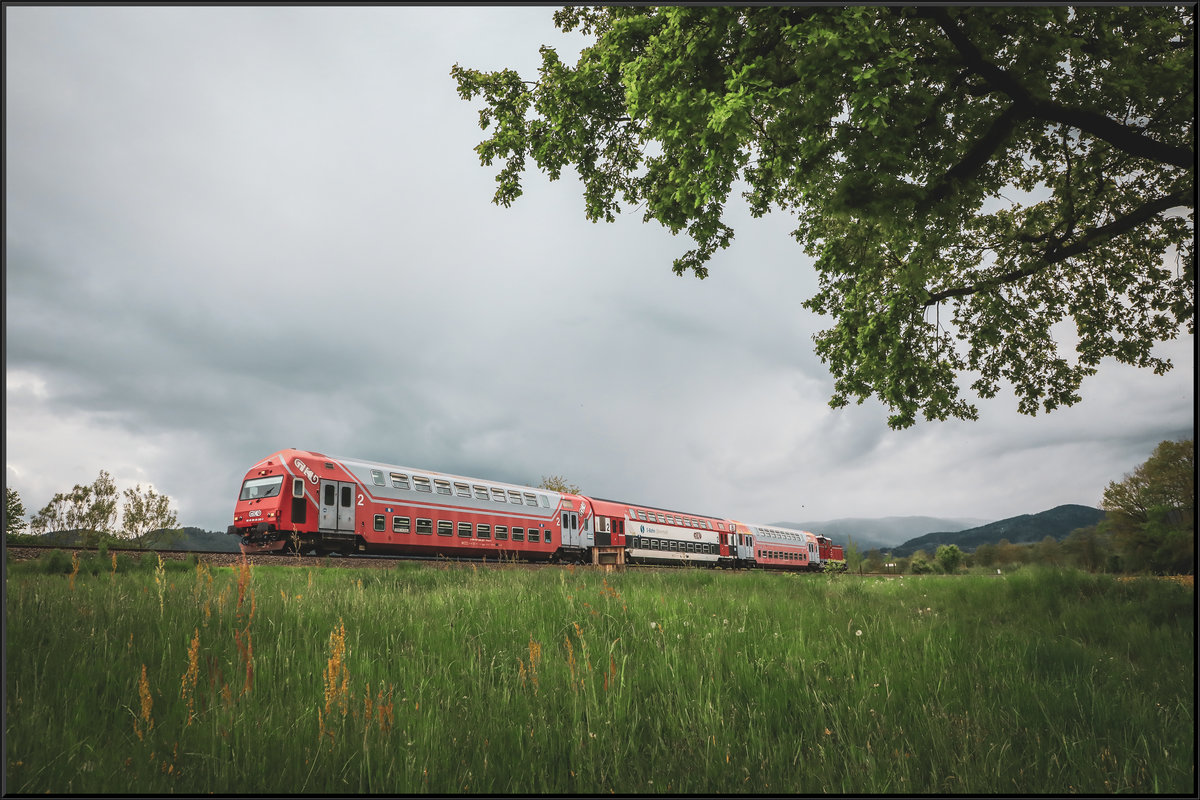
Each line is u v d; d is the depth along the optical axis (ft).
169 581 30.58
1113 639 28.02
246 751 11.91
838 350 48.24
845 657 19.95
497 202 40.11
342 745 12.34
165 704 14.47
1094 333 50.62
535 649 16.87
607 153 40.83
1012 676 18.54
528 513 99.66
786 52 29.68
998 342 47.21
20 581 26.14
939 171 34.19
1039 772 12.37
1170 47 35.86
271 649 18.74
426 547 83.82
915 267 36.42
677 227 36.52
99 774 11.12
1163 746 13.75
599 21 41.96
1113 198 46.57
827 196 31.37
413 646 20.70
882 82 26.73
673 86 30.22
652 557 125.59
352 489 76.84
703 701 15.39
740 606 31.14
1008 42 32.81
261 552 69.82
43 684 14.84
